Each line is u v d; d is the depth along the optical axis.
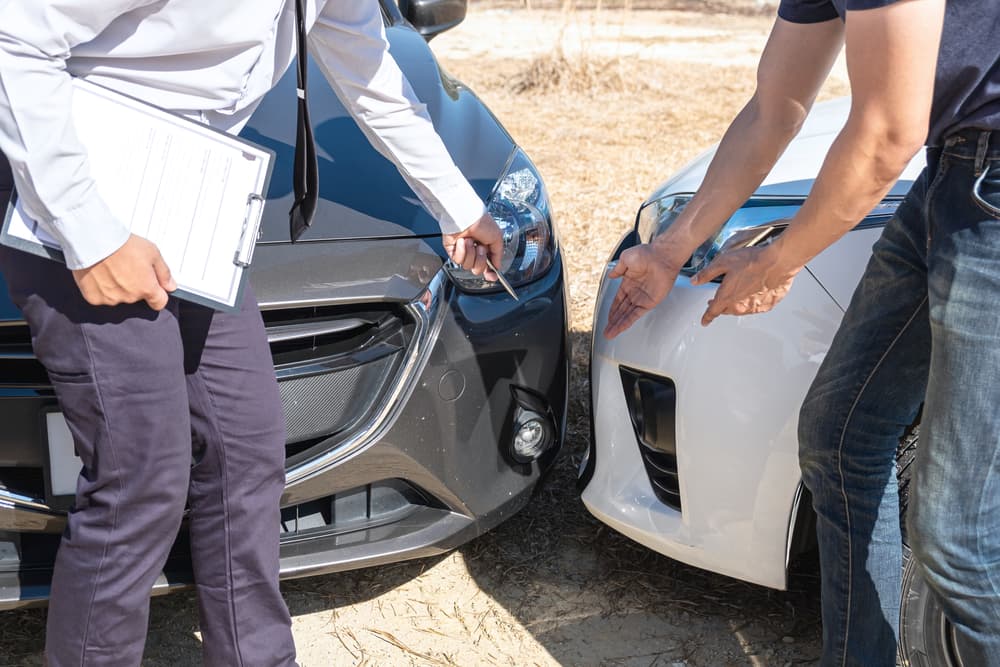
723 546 2.07
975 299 1.46
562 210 4.88
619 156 5.86
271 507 1.85
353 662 2.24
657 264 1.93
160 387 1.63
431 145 2.00
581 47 7.91
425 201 2.07
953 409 1.52
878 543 1.76
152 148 1.54
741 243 2.01
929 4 1.29
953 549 1.58
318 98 2.49
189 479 1.80
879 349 1.68
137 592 1.74
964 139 1.44
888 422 1.72
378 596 2.44
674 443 2.07
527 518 2.68
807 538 2.04
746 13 11.78
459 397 2.16
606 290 2.31
